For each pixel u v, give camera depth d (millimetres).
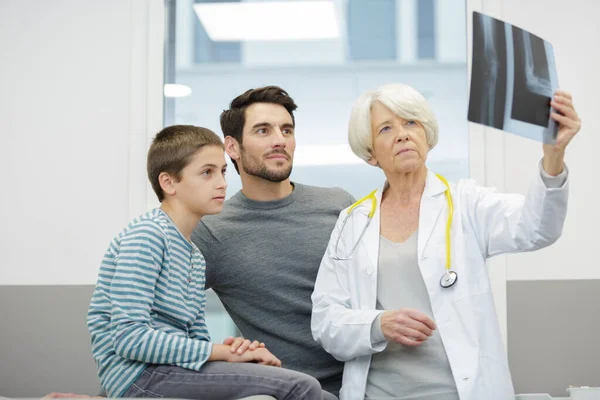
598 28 3004
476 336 1815
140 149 3086
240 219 2416
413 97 1990
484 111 1621
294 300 2324
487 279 1892
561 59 3006
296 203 2436
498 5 3039
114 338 1670
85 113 3119
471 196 1961
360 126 2055
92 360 3027
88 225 3080
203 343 1693
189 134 1929
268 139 2367
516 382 2902
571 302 2914
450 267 1885
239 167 2477
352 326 1880
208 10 3195
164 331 1729
